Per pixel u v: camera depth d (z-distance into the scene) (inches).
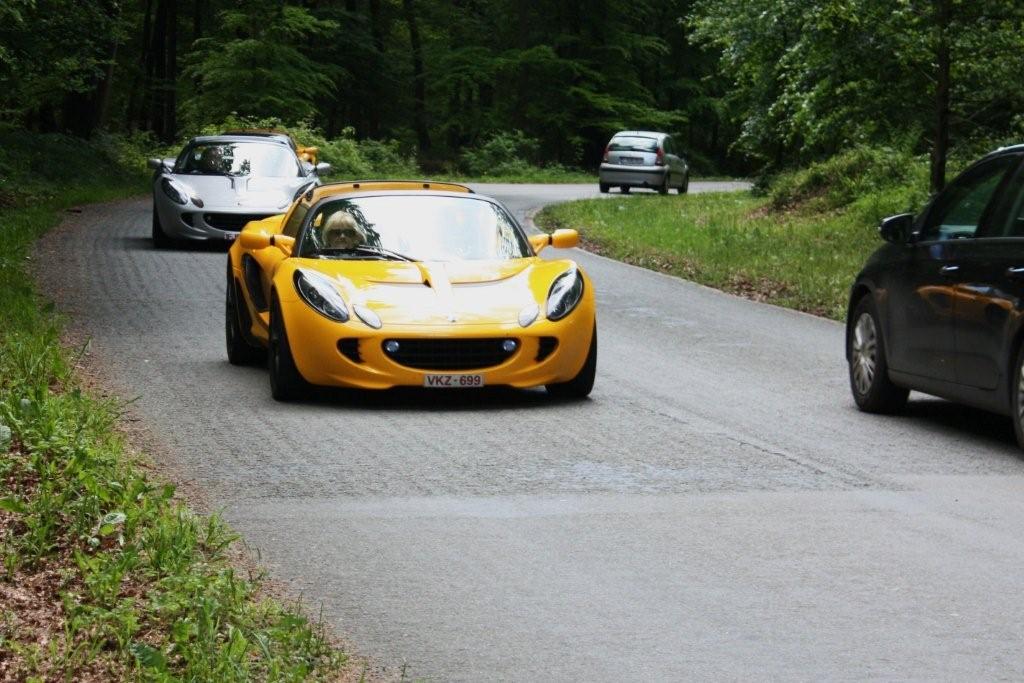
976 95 2219.5
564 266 988.6
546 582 545.6
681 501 678.5
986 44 2080.5
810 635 484.4
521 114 6796.3
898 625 495.5
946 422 916.0
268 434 823.1
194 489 681.6
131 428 820.6
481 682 440.1
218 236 1915.6
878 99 2265.0
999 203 843.4
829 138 2335.1
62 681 422.0
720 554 586.2
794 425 888.9
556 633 486.3
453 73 6845.5
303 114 4938.5
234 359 1077.8
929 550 594.6
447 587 538.0
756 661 458.9
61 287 1493.6
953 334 853.2
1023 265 795.4
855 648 471.2
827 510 664.4
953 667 454.0
